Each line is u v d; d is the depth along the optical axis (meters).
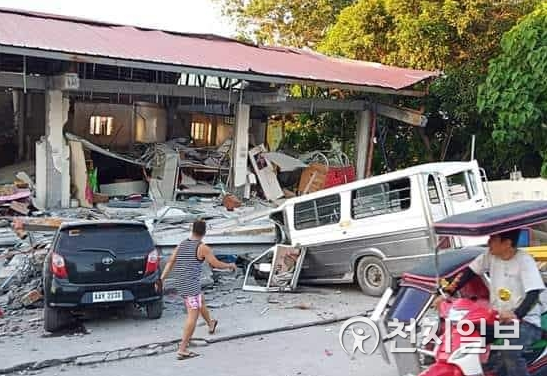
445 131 21.89
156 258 9.74
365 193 11.87
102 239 9.45
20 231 12.59
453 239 10.71
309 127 24.50
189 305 8.20
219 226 14.52
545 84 15.91
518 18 19.78
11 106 20.78
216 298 11.65
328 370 7.42
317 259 12.59
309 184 19.95
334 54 23.25
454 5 20.17
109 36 16.59
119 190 18.44
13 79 15.24
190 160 19.47
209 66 15.05
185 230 14.26
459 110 20.02
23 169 18.23
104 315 10.32
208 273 12.57
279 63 18.02
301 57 20.58
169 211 16.11
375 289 11.73
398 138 23.25
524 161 19.34
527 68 16.31
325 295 12.01
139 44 16.20
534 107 16.08
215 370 7.57
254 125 22.98
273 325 9.67
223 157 19.95
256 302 11.34
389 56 21.77
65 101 16.27
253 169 19.75
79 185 16.64
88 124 20.62
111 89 16.23
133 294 9.42
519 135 16.78
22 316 10.13
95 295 9.22
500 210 5.70
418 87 20.52
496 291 5.57
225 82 19.22
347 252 12.12
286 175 20.91
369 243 11.78
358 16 22.12
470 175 12.06
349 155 23.45
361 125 20.80
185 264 8.27
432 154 22.39
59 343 8.70
